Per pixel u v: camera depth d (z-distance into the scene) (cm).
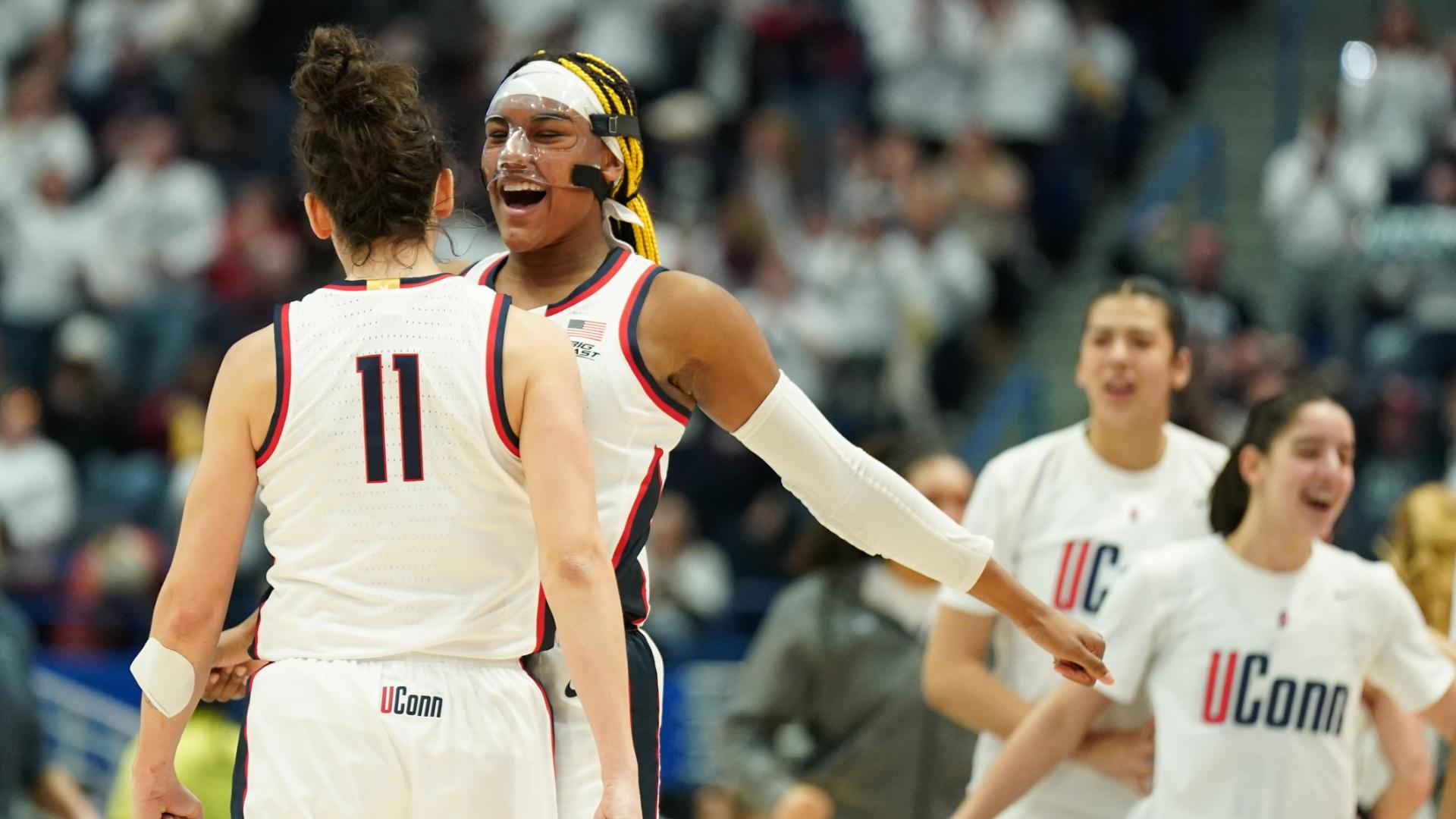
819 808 980
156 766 590
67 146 2522
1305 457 809
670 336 645
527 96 657
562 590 546
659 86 2578
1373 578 828
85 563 1883
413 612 567
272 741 564
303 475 576
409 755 556
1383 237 2441
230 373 586
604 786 531
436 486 569
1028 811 893
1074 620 693
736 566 2056
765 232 2277
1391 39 2598
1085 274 2612
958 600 910
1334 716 813
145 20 2662
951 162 2538
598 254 673
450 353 573
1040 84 2622
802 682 1041
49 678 1764
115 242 2377
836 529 675
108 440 2186
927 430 2255
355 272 598
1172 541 909
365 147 586
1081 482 926
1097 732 863
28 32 2711
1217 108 2870
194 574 575
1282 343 2219
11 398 2048
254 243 2366
